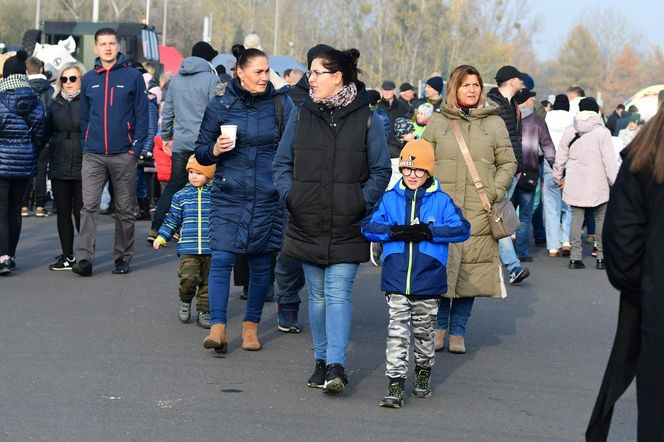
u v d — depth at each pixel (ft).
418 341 40.91
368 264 78.43
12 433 35.04
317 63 39.96
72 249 68.74
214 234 46.03
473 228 48.60
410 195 39.70
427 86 111.14
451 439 36.09
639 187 27.37
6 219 65.98
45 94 90.68
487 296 48.73
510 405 40.86
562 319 59.52
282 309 52.34
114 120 65.41
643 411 26.81
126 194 67.05
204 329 52.26
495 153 49.47
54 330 50.78
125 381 41.96
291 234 41.04
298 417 37.93
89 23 162.40
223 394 40.60
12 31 420.77
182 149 73.51
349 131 40.06
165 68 195.42
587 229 99.14
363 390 42.09
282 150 41.22
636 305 28.45
